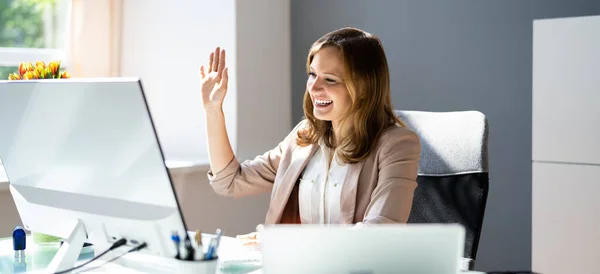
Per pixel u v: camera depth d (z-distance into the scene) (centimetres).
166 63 385
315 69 205
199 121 373
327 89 204
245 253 190
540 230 311
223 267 174
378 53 206
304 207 214
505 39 356
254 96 385
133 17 393
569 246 303
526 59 350
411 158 200
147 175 145
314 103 207
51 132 163
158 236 150
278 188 220
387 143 202
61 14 379
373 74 204
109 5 388
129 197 151
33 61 374
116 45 392
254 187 232
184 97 379
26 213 183
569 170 301
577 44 297
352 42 203
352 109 203
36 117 165
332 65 202
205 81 220
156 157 142
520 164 355
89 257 185
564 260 304
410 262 124
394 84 390
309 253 125
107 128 149
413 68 383
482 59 363
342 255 125
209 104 220
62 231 173
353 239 124
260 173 233
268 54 394
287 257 126
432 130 225
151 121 140
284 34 406
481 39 362
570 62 299
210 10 374
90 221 163
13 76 221
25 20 370
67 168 163
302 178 217
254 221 394
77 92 153
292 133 232
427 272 124
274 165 234
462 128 220
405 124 230
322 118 206
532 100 337
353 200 204
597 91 292
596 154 294
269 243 127
